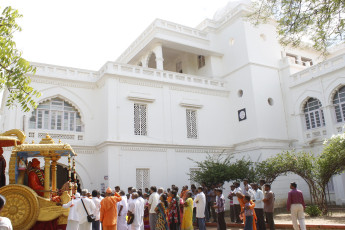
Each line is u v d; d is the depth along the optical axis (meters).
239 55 24.09
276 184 21.20
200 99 23.20
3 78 6.43
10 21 6.50
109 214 9.98
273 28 25.41
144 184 19.31
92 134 19.95
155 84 21.34
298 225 10.98
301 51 27.36
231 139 23.83
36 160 8.22
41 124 18.56
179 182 20.53
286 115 23.73
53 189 8.15
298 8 9.92
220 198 11.67
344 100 20.33
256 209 11.25
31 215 7.02
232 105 24.31
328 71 20.98
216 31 26.53
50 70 19.30
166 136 20.84
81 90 20.20
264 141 21.88
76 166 18.89
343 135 15.30
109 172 17.97
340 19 9.56
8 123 17.38
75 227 8.34
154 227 11.99
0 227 3.97
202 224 11.51
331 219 13.37
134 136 19.58
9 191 7.04
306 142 22.02
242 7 24.30
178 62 28.75
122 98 19.78
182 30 24.81
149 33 24.28
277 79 24.25
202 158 21.98
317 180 15.91
